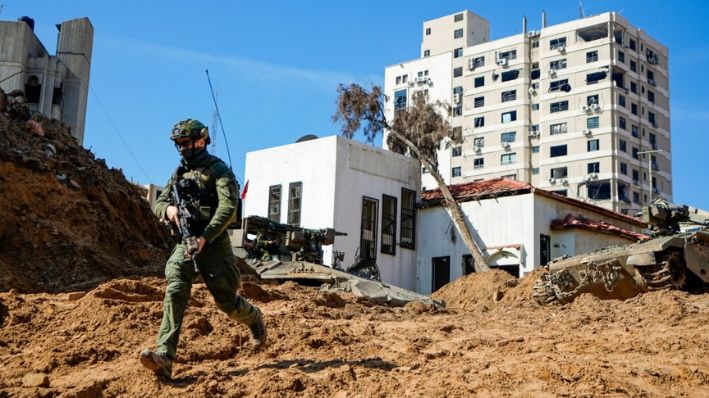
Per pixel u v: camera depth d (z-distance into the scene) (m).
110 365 7.04
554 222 30.73
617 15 73.06
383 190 32.75
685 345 8.09
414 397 6.19
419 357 7.73
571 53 73.62
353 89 33.28
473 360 7.64
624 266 15.73
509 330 9.86
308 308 10.68
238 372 6.87
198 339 7.97
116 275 12.60
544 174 73.25
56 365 6.99
